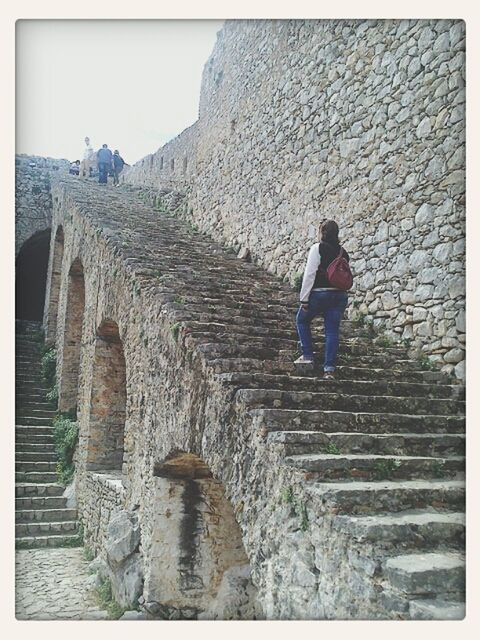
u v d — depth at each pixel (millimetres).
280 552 3475
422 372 5699
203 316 6035
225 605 5941
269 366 4973
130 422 7133
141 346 6832
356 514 3188
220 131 13094
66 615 5867
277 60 10547
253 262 10625
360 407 4672
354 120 7914
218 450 4449
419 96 6688
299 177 9352
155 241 10258
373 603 2766
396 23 7184
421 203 6520
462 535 3098
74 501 9859
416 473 3805
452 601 2627
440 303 6121
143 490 6336
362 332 6887
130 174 21516
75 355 13117
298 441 3734
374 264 7180
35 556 8164
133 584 6012
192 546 5977
